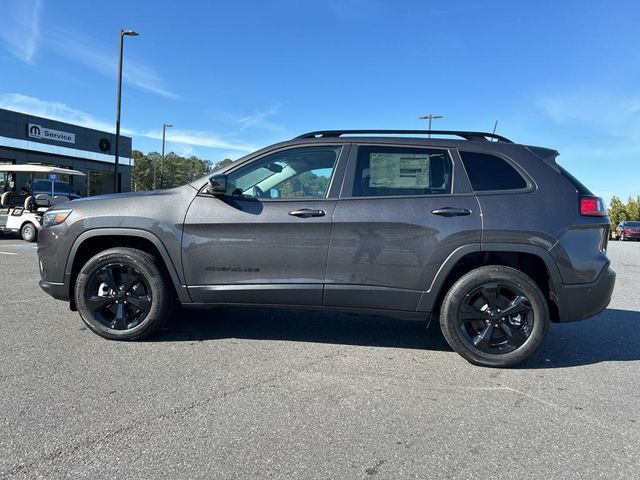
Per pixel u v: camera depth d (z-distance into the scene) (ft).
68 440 8.97
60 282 14.84
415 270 13.41
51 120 108.68
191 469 8.17
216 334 15.78
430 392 11.64
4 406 10.25
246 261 13.92
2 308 18.34
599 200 13.71
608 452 9.05
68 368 12.46
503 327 13.41
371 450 8.93
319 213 13.60
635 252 64.59
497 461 8.67
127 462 8.32
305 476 8.07
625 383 12.50
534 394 11.68
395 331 16.78
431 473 8.25
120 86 77.41
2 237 56.18
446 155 13.92
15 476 7.84
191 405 10.53
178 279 14.19
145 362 13.05
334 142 14.30
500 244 13.09
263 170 14.37
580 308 13.35
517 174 13.67
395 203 13.55
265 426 9.70
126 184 129.49
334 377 12.41
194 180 14.64
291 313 18.83
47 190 58.34
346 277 13.64
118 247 14.74
